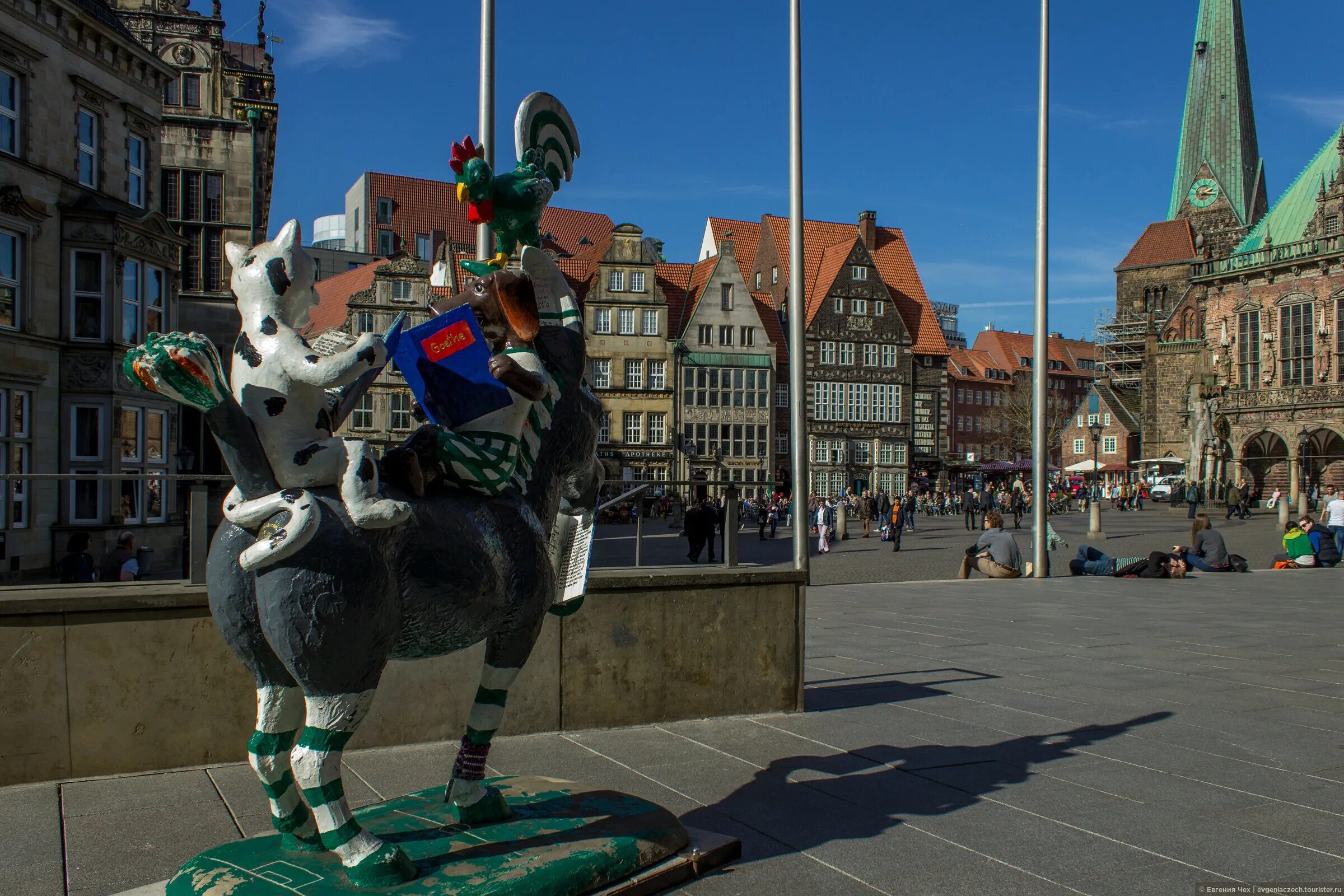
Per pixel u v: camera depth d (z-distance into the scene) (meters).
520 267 4.68
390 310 50.84
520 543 4.25
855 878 4.63
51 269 23.05
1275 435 60.16
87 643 5.94
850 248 68.06
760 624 7.75
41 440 22.66
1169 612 14.39
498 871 3.93
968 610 14.55
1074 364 128.88
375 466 3.69
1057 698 8.44
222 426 3.52
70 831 5.11
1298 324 60.69
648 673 7.41
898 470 68.44
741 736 7.10
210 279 33.22
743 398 61.03
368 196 75.31
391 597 3.67
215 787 5.81
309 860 3.98
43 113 22.86
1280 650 10.99
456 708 6.90
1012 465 76.31
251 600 3.64
